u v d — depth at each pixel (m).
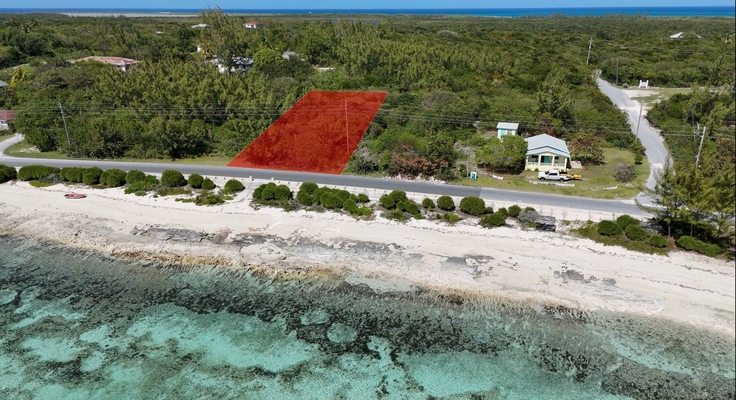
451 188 41.47
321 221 36.75
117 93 60.88
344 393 22.17
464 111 56.47
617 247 31.81
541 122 53.34
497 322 26.22
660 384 22.09
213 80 61.56
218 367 23.73
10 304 28.70
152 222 37.34
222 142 54.72
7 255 33.81
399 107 58.22
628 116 54.09
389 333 25.73
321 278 30.30
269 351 24.67
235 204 39.81
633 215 35.31
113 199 41.66
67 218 38.56
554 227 34.22
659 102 54.34
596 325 25.69
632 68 66.31
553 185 41.66
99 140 53.09
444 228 35.09
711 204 29.12
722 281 28.02
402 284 29.45
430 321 26.48
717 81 45.66
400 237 34.25
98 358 24.47
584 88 62.47
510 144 44.34
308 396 22.08
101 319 27.33
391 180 44.00
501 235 33.88
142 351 24.86
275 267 31.45
